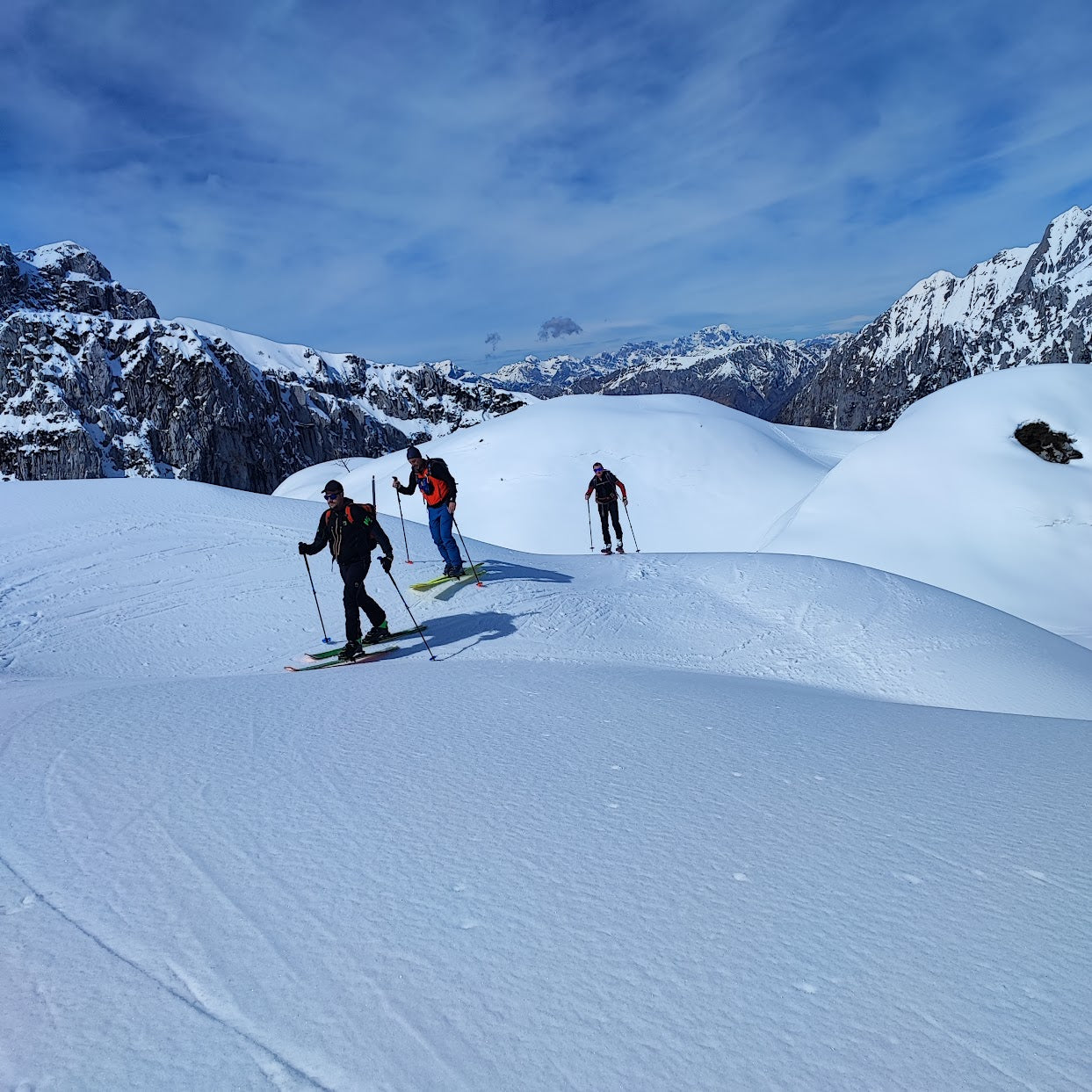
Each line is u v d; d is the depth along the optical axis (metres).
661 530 51.56
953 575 29.41
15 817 3.66
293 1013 2.12
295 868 3.05
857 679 10.84
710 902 2.74
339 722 5.48
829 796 3.95
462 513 54.97
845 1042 1.96
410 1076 1.86
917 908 2.69
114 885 2.94
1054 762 4.72
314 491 89.69
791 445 67.56
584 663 9.69
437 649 10.12
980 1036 1.98
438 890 2.85
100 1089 1.83
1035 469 32.38
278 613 11.62
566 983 2.23
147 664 9.78
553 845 3.27
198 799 3.87
